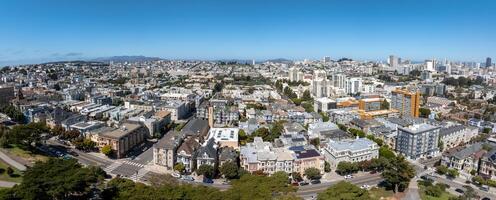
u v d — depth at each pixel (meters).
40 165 197.88
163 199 186.62
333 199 196.00
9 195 169.00
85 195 198.88
